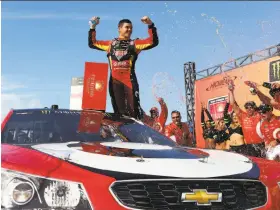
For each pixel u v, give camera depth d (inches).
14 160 76.5
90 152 87.8
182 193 76.0
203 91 500.4
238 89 434.3
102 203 71.1
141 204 73.2
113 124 127.5
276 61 380.8
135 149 95.9
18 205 69.2
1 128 114.6
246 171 88.3
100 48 178.5
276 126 244.1
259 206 83.0
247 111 270.2
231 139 286.5
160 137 128.1
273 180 89.1
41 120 120.2
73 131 115.7
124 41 175.9
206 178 79.9
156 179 75.9
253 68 410.6
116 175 75.1
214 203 78.2
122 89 175.2
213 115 479.8
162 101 243.1
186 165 84.4
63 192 71.2
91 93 145.9
